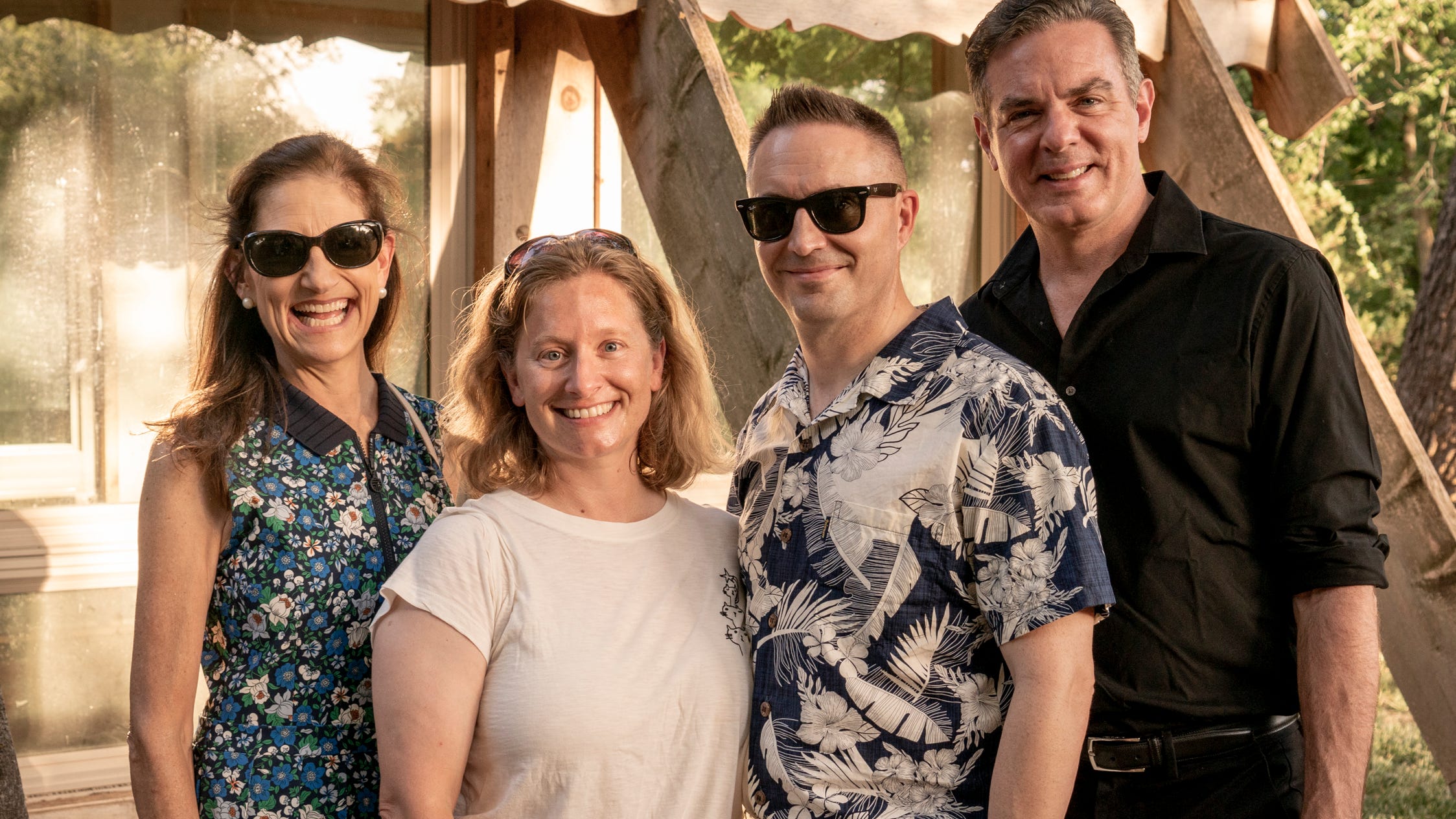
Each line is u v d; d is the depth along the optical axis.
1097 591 1.72
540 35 4.20
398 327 2.36
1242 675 2.16
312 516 1.94
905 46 4.95
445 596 1.77
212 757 1.87
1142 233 2.23
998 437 1.79
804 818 1.83
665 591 1.92
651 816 1.79
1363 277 12.80
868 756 1.83
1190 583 2.14
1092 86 2.19
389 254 2.15
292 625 1.90
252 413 1.96
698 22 3.50
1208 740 2.14
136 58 3.89
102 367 3.89
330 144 2.06
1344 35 12.07
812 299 1.95
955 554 1.82
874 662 1.84
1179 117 4.20
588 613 1.83
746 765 1.94
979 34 2.33
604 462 1.95
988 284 2.49
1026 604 1.74
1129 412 2.17
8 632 3.73
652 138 3.71
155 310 3.94
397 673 1.74
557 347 1.88
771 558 1.95
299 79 4.06
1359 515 2.06
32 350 3.81
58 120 3.82
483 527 1.84
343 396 2.07
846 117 1.96
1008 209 5.13
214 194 3.98
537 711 1.75
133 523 3.87
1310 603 2.09
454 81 4.21
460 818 1.80
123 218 3.90
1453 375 5.91
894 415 1.88
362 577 1.96
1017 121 2.27
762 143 2.00
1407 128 13.70
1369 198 14.32
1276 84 4.65
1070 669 1.74
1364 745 2.03
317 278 1.96
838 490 1.89
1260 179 3.92
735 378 3.43
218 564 1.92
